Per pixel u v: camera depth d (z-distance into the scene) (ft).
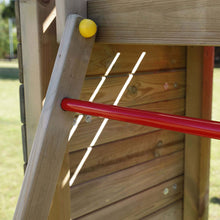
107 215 4.00
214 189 9.14
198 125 1.96
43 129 2.60
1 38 64.64
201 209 5.14
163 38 2.43
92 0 2.87
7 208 8.20
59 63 2.70
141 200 4.42
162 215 4.74
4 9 64.54
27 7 3.14
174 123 2.04
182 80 4.76
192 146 4.95
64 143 2.73
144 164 4.39
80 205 3.70
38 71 3.14
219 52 42.63
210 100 4.95
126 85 3.98
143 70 4.18
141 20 2.54
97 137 3.77
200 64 4.81
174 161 4.83
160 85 4.44
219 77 30.55
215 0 2.14
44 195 2.64
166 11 2.40
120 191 4.12
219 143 13.39
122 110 2.27
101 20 2.82
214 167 10.71
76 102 2.55
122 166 4.11
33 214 2.58
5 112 19.15
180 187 5.00
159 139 4.56
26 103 3.36
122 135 4.05
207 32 2.20
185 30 2.31
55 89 2.65
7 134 14.69
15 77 34.17
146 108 4.29
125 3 2.63
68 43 2.71
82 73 2.84
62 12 2.80
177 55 4.65
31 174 2.56
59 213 3.40
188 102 4.84
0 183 9.73
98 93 3.68
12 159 11.66
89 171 3.75
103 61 3.67
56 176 2.71
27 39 3.20
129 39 2.64
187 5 2.28
